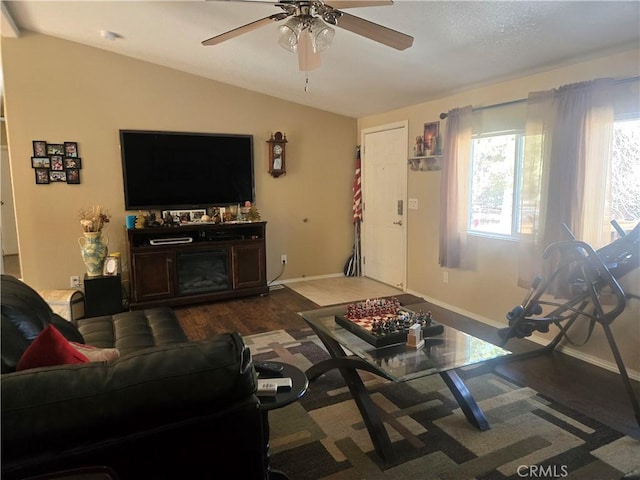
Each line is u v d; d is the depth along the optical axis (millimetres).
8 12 3566
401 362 2180
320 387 2779
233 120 5082
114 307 4203
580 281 2893
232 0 2119
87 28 3812
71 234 4445
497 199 3877
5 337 1638
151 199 4703
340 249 6016
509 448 2117
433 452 2094
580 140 2971
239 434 1325
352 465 2006
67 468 1117
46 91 4211
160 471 1233
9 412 1063
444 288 4543
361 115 5688
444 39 3000
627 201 2920
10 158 4172
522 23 2635
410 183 4961
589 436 2209
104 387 1150
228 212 5023
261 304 4703
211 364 1259
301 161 5574
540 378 2887
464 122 3980
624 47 2779
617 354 2457
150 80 4621
